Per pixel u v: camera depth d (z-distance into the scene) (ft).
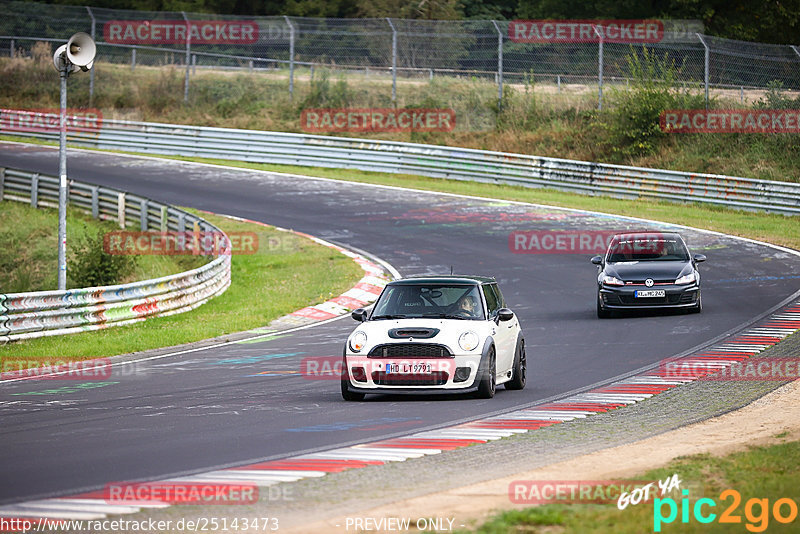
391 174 519.19
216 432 120.98
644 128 530.68
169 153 556.10
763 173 486.38
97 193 409.08
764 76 539.70
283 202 443.32
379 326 147.43
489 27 587.27
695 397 144.36
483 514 77.30
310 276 321.52
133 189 459.73
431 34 574.97
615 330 221.87
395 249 355.15
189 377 175.22
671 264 243.60
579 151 541.75
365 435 117.70
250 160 543.39
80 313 238.07
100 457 106.32
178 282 273.75
